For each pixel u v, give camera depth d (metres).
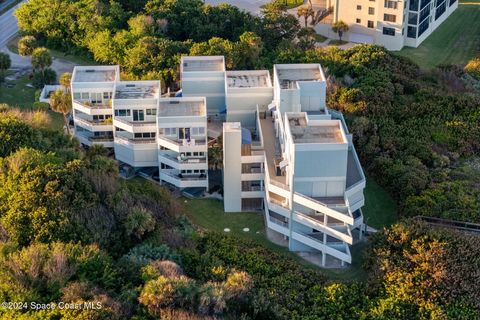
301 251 111.69
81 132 134.25
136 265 97.31
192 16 180.12
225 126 116.19
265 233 115.62
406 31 187.50
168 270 96.12
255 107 129.25
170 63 156.12
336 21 189.88
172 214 115.94
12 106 150.75
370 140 132.50
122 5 190.62
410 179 121.38
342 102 143.00
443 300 96.69
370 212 120.31
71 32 177.25
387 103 145.12
